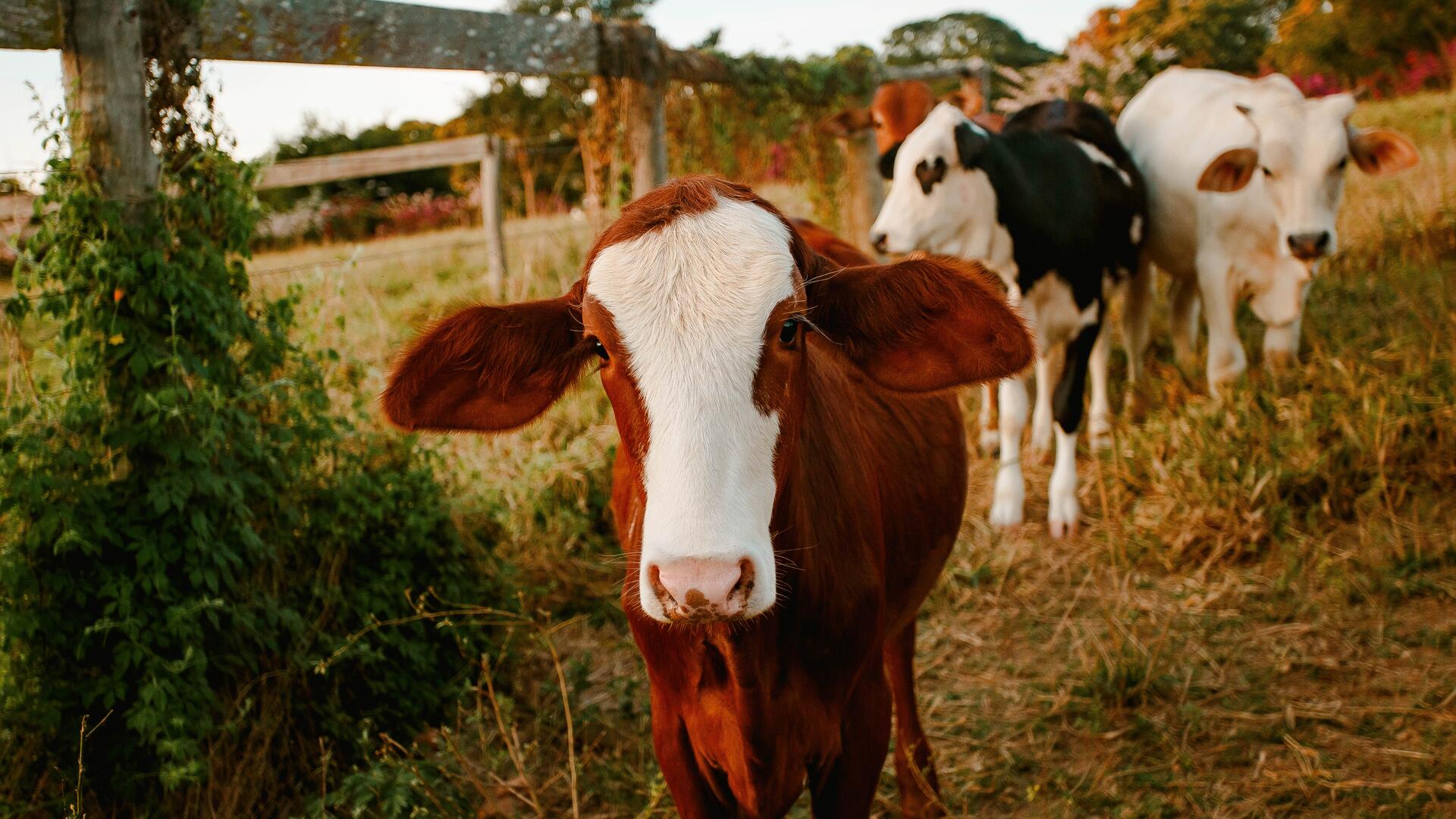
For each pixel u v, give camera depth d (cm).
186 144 343
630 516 231
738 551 163
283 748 326
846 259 359
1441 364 486
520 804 328
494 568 411
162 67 335
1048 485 547
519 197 1457
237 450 331
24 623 288
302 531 360
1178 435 489
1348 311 593
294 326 378
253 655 323
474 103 1533
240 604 321
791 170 743
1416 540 414
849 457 234
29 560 295
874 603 231
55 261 312
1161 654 383
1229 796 314
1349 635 383
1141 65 1074
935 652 414
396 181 2214
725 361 173
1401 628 382
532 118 1488
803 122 716
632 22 552
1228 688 365
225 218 346
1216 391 512
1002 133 517
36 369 360
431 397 212
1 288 404
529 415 215
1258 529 439
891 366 215
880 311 207
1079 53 1093
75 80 313
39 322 317
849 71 750
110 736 299
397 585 369
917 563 284
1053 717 363
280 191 1753
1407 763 314
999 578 459
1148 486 491
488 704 371
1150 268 600
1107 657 379
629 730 364
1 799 279
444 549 394
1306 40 1753
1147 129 606
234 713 320
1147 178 588
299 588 353
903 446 280
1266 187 490
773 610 200
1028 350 201
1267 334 539
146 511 309
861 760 238
